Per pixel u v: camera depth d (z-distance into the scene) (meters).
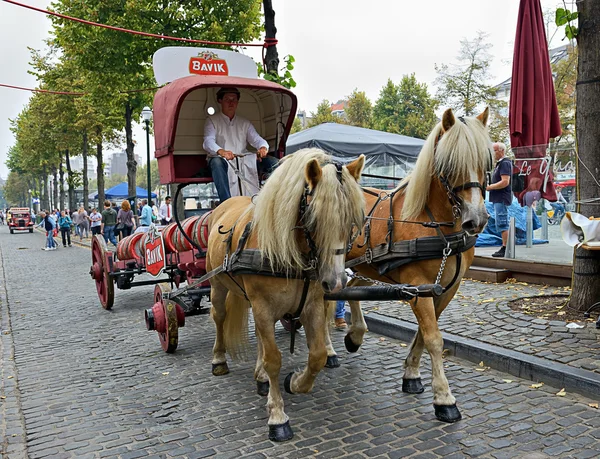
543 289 7.31
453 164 3.44
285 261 3.24
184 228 5.71
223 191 5.44
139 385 4.92
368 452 3.39
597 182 5.84
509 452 3.28
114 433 3.88
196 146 6.08
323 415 4.01
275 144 6.16
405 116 43.06
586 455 3.19
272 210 3.29
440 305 4.14
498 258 8.30
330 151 11.22
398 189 4.27
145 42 14.77
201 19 15.04
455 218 3.64
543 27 7.73
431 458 3.27
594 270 5.75
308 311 3.58
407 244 3.87
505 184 8.16
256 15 15.23
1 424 4.09
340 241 2.97
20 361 5.89
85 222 28.64
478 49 30.05
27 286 12.02
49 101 25.91
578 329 5.24
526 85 7.68
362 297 3.55
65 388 4.92
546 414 3.78
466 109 29.78
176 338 5.77
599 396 3.92
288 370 5.14
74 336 6.98
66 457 3.52
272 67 9.33
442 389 3.79
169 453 3.52
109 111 19.62
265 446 3.55
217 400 4.46
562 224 5.79
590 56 5.77
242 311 4.58
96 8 14.52
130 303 9.24
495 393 4.22
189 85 5.08
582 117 5.91
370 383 4.64
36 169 51.31
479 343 5.07
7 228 60.28
